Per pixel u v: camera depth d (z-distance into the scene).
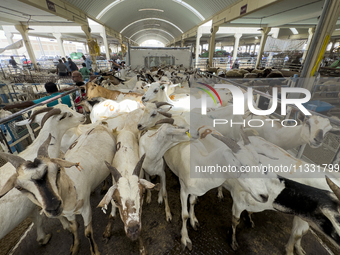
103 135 3.31
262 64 18.06
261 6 8.66
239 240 2.67
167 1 19.19
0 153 1.69
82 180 2.37
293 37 21.94
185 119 3.04
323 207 1.79
